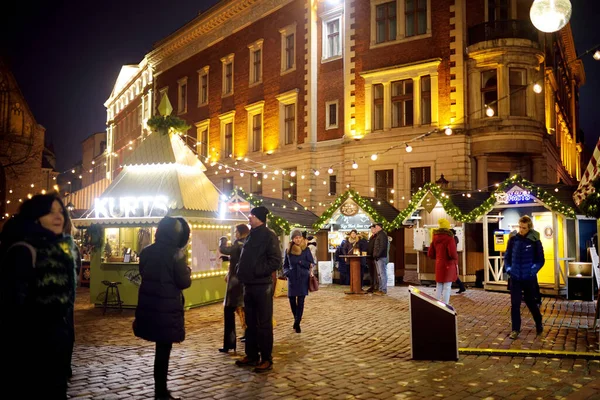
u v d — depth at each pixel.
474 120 24.42
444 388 5.86
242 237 8.05
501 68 23.89
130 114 51.59
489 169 24.95
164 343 5.46
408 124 26.25
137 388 6.02
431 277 18.11
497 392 5.67
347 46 28.08
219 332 9.58
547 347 7.82
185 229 5.65
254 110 33.69
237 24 35.22
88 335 9.48
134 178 14.15
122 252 14.16
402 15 26.52
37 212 3.70
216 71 37.31
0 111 36.31
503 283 15.68
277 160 31.42
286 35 31.95
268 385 6.05
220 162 36.47
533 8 6.09
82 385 6.13
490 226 17.59
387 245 15.82
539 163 24.78
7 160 36.38
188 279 5.52
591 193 8.43
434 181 24.83
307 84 29.88
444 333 7.14
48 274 3.56
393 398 5.53
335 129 28.92
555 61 30.98
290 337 8.96
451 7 24.92
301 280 9.47
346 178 27.53
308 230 19.80
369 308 12.48
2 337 3.44
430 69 25.20
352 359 7.30
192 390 5.86
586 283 13.85
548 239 15.24
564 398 5.43
